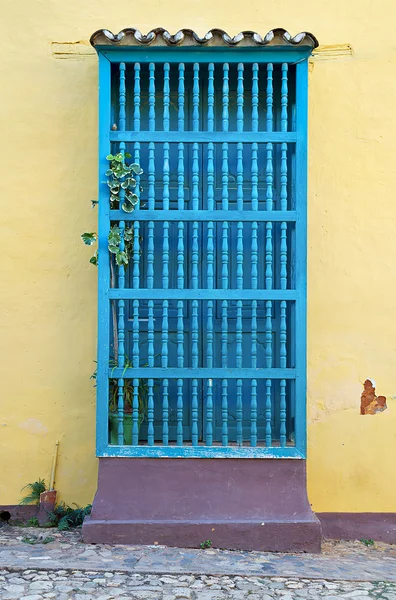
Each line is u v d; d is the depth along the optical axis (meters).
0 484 4.33
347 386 4.34
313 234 4.36
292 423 4.10
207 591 3.25
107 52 4.00
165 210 3.99
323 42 4.38
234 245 4.19
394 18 4.40
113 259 4.03
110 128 4.02
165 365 3.96
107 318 3.96
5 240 4.34
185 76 4.23
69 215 4.35
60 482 4.32
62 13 4.38
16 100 4.36
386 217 4.36
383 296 4.36
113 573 3.45
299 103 4.00
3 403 4.34
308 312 4.34
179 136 4.01
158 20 4.37
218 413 4.18
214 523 3.89
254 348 3.98
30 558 3.62
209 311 3.98
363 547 4.16
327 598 3.21
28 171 4.35
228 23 4.38
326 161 4.37
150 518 3.93
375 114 4.38
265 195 4.16
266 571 3.54
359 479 4.32
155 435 4.18
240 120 4.02
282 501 3.94
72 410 4.34
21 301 4.34
